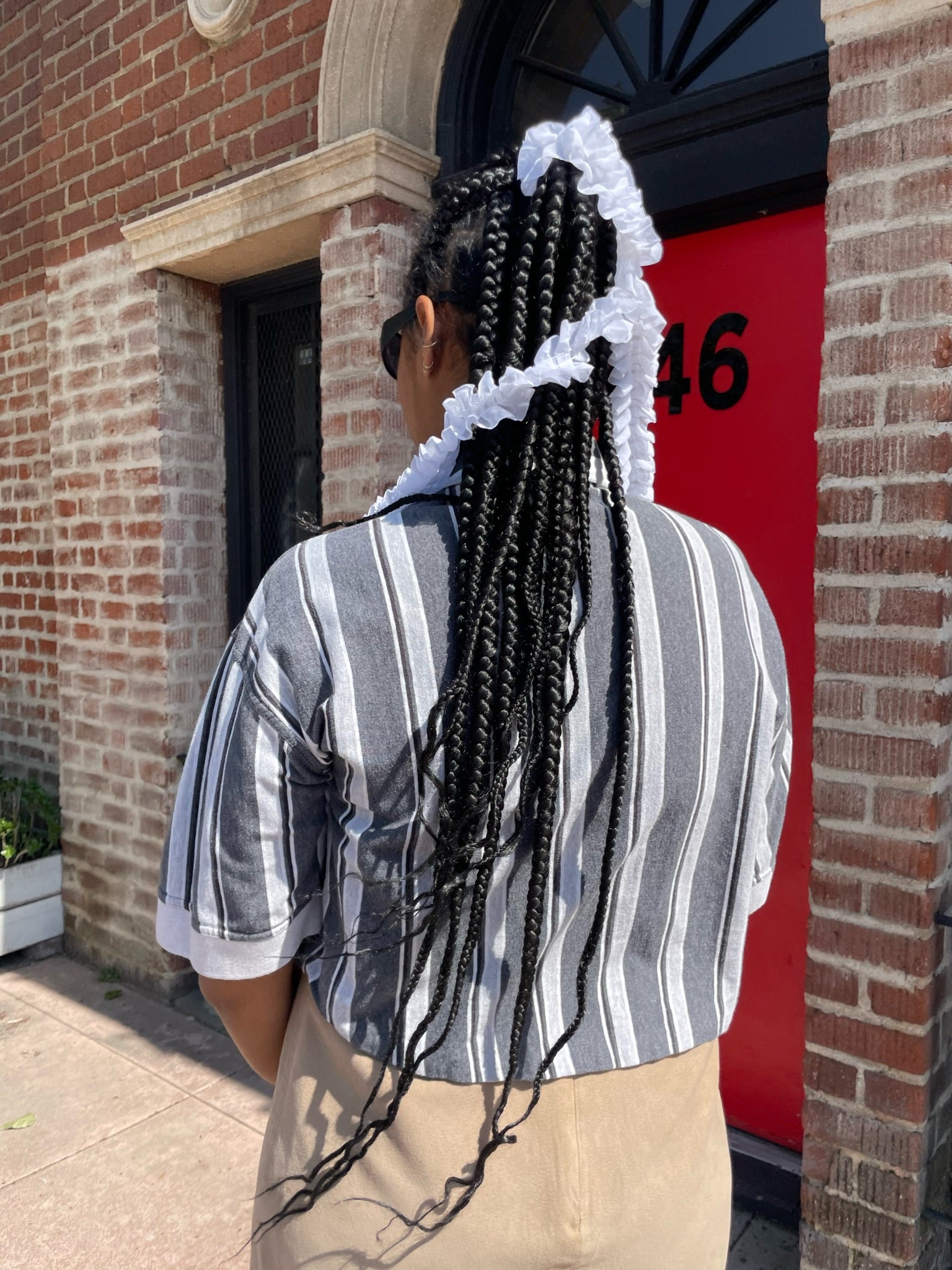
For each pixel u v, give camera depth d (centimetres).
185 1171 235
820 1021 178
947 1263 182
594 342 79
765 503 217
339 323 254
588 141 76
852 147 163
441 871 73
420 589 74
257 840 77
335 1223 81
